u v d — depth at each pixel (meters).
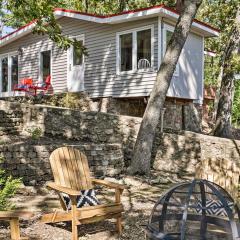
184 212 3.64
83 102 16.64
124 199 7.93
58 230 5.58
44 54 19.20
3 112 12.62
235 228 3.44
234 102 26.89
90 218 5.18
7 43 20.98
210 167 7.62
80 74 17.33
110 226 5.90
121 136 12.71
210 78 31.19
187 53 16.22
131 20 15.02
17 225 4.09
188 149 12.41
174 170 12.31
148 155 10.70
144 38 14.90
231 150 12.24
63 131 12.75
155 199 8.00
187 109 17.16
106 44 16.27
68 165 5.95
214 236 3.77
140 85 14.98
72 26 17.72
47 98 16.56
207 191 4.31
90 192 5.95
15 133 12.82
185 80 16.03
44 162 9.52
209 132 18.89
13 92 20.97
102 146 10.66
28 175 9.20
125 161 12.37
